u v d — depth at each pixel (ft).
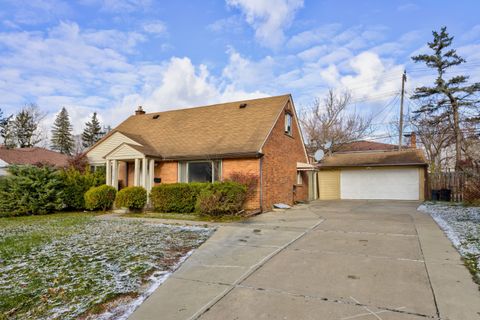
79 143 187.42
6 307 12.13
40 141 160.15
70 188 46.03
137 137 53.52
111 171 51.29
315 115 99.55
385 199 64.34
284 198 51.62
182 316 11.34
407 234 24.66
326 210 43.93
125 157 47.47
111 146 53.36
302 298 12.71
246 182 41.93
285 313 11.39
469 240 21.79
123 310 11.91
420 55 74.59
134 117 66.69
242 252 20.16
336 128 96.48
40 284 14.56
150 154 46.37
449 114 73.46
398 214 37.24
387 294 12.95
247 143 44.45
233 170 44.32
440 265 16.57
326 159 73.87
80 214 42.27
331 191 70.08
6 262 18.10
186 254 19.79
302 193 61.41
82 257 19.07
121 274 15.94
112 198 46.29
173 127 56.44
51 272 16.29
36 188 42.52
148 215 39.34
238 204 37.99
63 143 176.14
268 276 15.47
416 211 40.11
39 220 36.04
